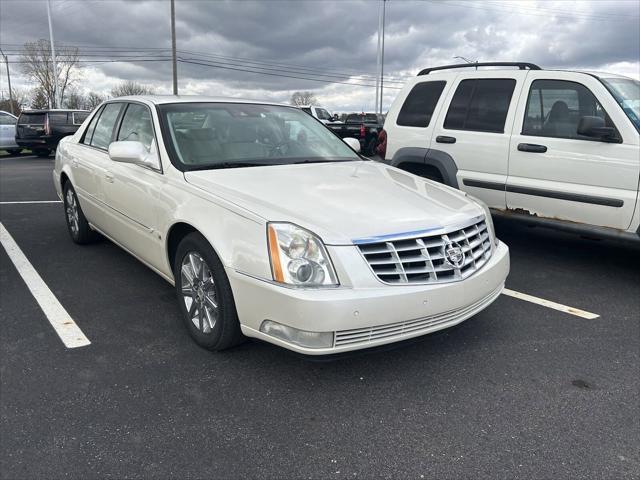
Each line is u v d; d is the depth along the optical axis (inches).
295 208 115.4
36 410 107.0
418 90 246.1
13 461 92.1
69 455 93.8
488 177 214.7
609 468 91.7
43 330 144.7
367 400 111.9
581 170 187.0
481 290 122.6
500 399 112.7
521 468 91.5
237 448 96.2
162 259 146.6
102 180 180.5
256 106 180.9
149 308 160.6
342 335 104.2
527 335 144.5
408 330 111.0
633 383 119.7
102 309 159.6
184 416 105.5
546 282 190.1
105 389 115.0
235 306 117.7
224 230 117.2
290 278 104.7
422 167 242.2
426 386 117.5
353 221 111.9
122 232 173.0
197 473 89.7
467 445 97.5
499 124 212.1
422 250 112.7
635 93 192.5
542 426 103.3
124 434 99.7
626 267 208.7
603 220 183.9
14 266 201.5
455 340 140.7
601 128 177.0
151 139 155.9
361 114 930.7
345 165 161.5
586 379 121.4
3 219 285.1
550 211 198.2
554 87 198.5
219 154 151.6
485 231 134.5
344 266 104.7
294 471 90.5
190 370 123.3
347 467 91.6
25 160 680.4
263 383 118.0
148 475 89.1
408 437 99.7
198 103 168.7
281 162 156.2
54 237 246.5
